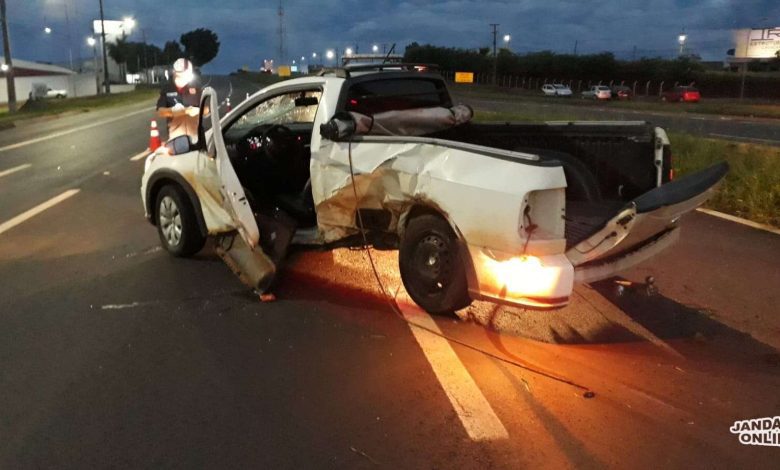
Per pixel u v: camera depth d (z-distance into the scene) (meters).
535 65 80.25
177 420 3.87
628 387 4.23
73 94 82.38
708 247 7.45
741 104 47.91
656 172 5.56
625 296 5.85
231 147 6.89
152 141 14.34
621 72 73.12
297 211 6.16
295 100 6.25
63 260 7.00
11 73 36.78
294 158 6.73
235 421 3.86
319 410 3.97
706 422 3.83
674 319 5.35
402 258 5.39
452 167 4.77
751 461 3.47
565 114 30.61
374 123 5.62
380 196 5.33
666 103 49.56
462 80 75.94
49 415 3.94
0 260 7.03
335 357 4.67
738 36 66.00
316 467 3.42
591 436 3.69
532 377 4.36
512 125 6.29
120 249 7.39
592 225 4.98
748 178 9.83
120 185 11.74
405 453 3.54
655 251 5.22
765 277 6.38
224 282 6.24
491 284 4.66
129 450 3.58
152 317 5.42
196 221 6.68
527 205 4.41
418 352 4.73
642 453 3.54
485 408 3.96
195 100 18.50
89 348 4.84
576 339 4.96
